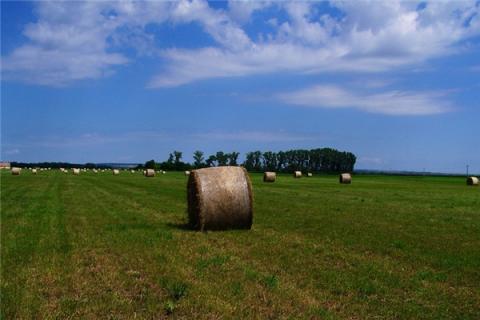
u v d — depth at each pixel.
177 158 174.75
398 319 9.05
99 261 13.17
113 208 27.56
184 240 16.70
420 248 15.76
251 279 11.33
